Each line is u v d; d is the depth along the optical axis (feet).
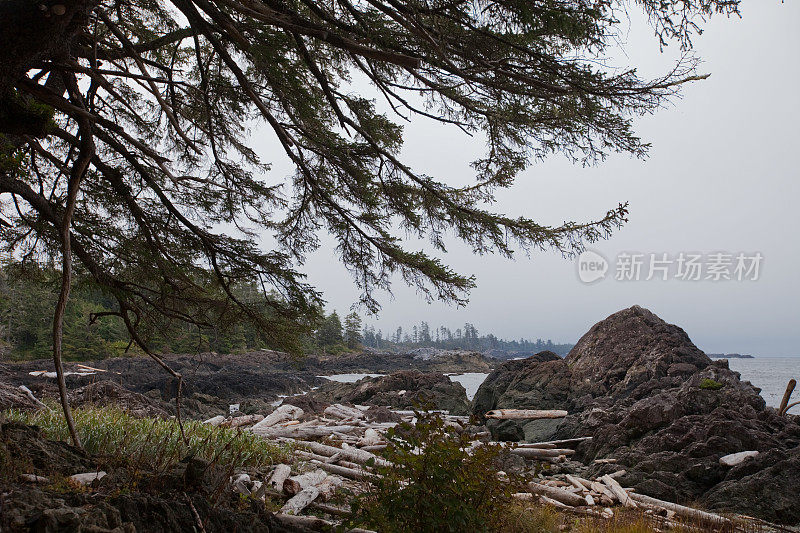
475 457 14.23
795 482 26.73
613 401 60.03
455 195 25.35
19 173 17.60
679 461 31.91
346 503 21.94
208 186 26.20
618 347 69.62
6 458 12.62
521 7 14.85
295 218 28.43
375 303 26.86
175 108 25.48
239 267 24.99
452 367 253.65
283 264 25.13
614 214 21.91
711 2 13.64
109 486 13.15
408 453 13.25
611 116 18.56
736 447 32.14
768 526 24.98
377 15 17.47
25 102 16.57
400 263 25.18
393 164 24.58
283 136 23.36
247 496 16.37
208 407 70.79
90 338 161.89
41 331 162.30
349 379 175.32
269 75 20.65
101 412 28.43
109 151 26.02
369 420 54.90
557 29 14.94
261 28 18.25
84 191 23.22
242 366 156.35
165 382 86.07
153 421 28.07
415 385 90.07
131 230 25.08
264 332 26.12
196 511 11.58
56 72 19.35
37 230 21.13
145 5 22.97
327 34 15.44
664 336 67.87
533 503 22.49
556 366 70.23
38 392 47.88
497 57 17.65
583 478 33.94
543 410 58.80
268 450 28.78
